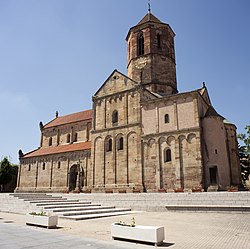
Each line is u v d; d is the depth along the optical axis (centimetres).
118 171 3888
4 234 1293
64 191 4375
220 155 3338
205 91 4322
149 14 4978
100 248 1008
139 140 3800
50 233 1339
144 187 3562
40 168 5441
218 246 1066
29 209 2395
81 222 1825
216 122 3478
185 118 3534
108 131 4184
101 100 4450
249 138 4394
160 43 4703
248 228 1506
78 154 4859
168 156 3538
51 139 6016
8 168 7150
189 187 3247
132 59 4700
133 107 4044
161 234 1121
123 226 1198
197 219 1928
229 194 2302
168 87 4497
